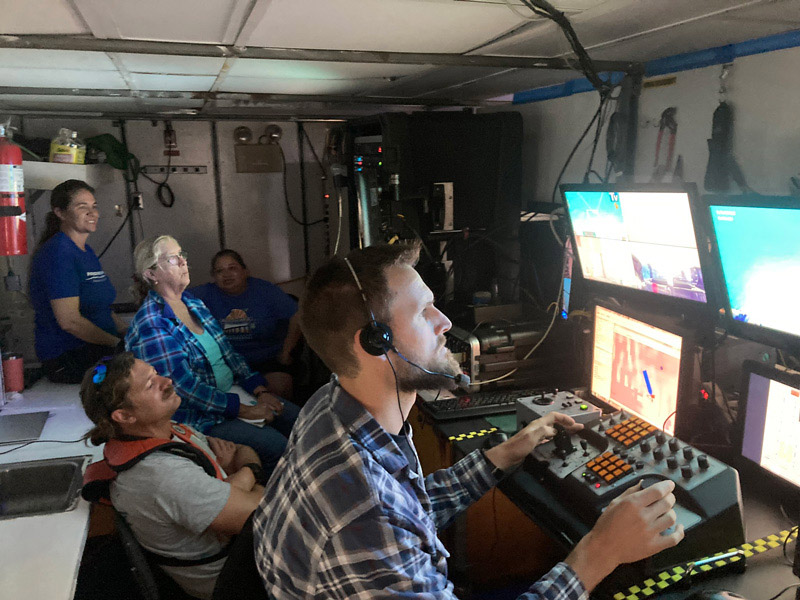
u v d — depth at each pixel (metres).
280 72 2.21
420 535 0.91
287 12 1.33
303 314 0.99
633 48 1.82
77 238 2.96
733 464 1.50
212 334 2.86
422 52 1.85
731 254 1.48
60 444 2.13
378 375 0.98
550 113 2.71
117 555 2.39
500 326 2.35
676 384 1.58
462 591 2.15
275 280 4.36
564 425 1.54
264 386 3.03
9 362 2.62
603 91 2.11
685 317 1.71
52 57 1.82
